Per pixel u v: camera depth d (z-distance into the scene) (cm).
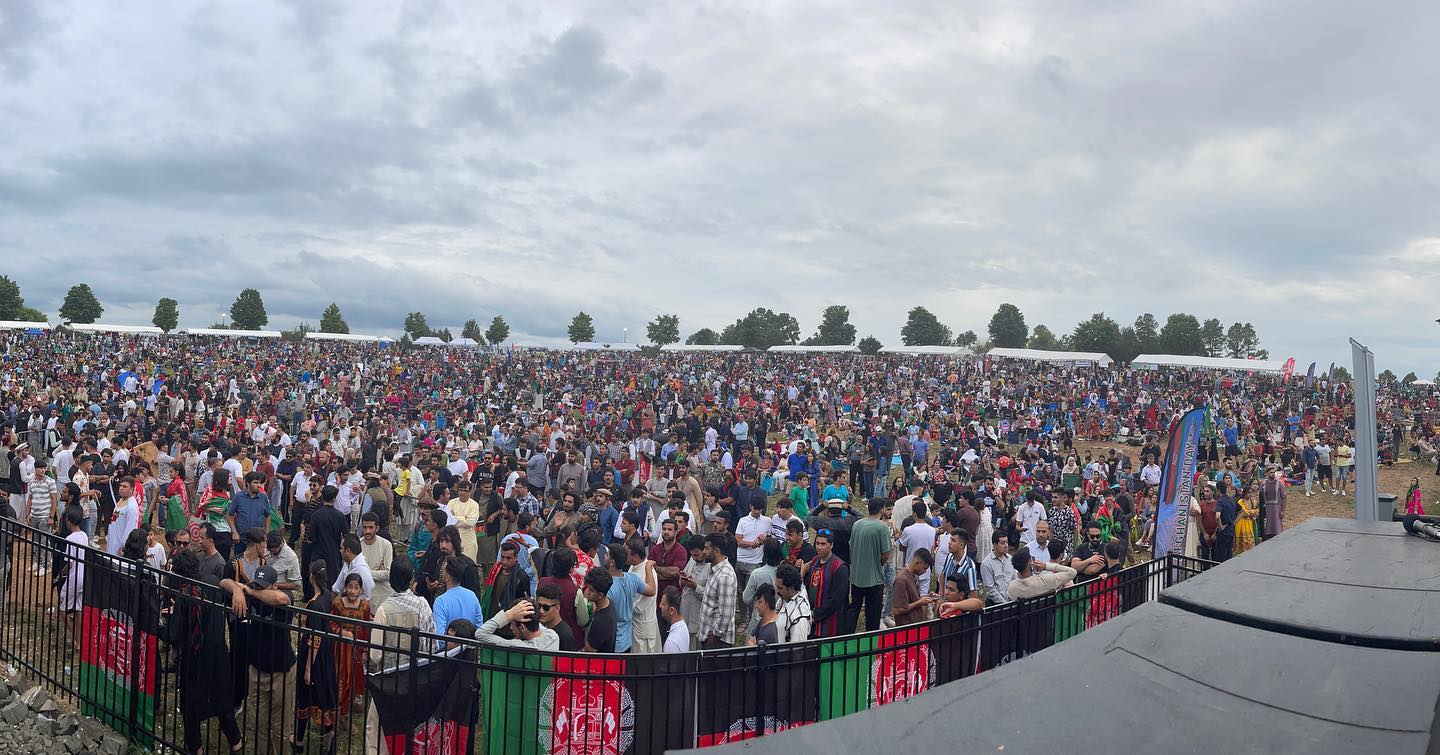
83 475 1402
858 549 1028
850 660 645
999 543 1066
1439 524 416
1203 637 270
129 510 1120
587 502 1465
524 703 584
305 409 3048
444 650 600
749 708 600
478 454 2195
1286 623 276
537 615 680
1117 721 216
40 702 764
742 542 1179
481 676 598
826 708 631
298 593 968
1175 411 4006
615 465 1752
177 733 767
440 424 3000
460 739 602
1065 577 921
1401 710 218
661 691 582
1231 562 362
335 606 759
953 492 1557
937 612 904
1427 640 259
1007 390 4684
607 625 738
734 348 8812
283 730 662
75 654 885
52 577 905
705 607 844
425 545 1296
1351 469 2892
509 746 588
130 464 1473
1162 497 1116
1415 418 3953
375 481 1375
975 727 213
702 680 585
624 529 1080
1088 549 1148
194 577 748
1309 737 205
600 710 581
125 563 824
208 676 682
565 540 981
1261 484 1772
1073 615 829
